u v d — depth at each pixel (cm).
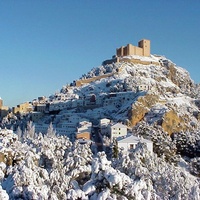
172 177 6419
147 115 19075
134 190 4084
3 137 7250
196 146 15562
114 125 16388
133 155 7950
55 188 4622
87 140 15238
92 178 4181
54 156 7512
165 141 14338
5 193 4131
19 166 5150
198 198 5791
